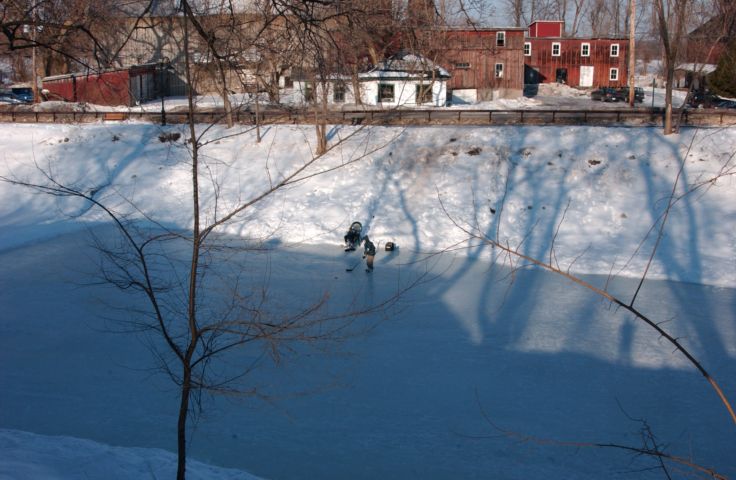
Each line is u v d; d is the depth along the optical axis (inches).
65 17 332.5
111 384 481.4
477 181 984.3
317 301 614.2
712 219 865.5
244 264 662.5
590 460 390.6
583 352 547.2
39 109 1284.4
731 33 1029.2
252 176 1031.0
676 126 1061.1
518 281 735.1
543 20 2463.1
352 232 820.0
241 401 456.4
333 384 481.4
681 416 442.0
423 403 459.2
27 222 954.1
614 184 958.4
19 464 302.5
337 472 375.2
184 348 461.1
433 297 674.2
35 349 540.7
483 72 2025.1
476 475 374.0
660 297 689.0
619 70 2428.6
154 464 338.3
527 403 460.1
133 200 1006.4
